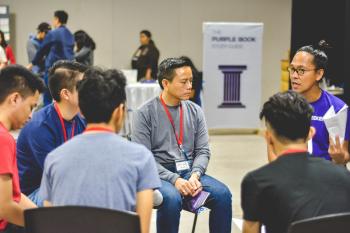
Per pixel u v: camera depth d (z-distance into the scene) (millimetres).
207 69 7707
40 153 2600
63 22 7680
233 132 8367
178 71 3125
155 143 3184
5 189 2049
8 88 2193
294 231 1667
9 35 9320
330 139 2674
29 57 8742
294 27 6406
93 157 1834
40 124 2625
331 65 6762
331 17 6473
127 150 1856
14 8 9445
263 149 7133
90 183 1814
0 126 2125
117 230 1734
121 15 9648
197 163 3184
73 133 2695
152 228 3971
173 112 3211
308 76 2795
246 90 7859
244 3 9672
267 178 1791
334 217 1681
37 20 9531
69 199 1821
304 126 1860
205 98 7758
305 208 1752
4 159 2047
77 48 8289
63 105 2652
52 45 7527
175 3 9656
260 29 7730
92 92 1854
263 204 1802
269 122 1893
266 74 9805
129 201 1832
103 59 9727
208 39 7641
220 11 9688
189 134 3246
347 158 2791
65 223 1771
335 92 6477
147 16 9680
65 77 2602
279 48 9773
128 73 7711
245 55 7766
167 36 9734
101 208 1719
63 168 1841
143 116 3172
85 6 9562
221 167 6105
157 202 2814
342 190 1794
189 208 2982
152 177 1875
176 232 2932
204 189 3080
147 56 8734
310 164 1827
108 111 1867
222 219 3068
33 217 1790
